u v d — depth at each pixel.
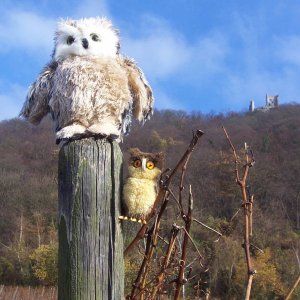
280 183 36.84
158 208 3.20
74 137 3.21
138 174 3.17
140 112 3.74
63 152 3.14
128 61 3.80
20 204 37.47
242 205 2.96
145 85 3.77
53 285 23.94
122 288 3.05
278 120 53.06
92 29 3.77
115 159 3.14
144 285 3.07
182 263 3.04
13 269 26.80
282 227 29.08
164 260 3.06
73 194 3.05
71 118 3.44
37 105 3.64
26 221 35.41
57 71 3.58
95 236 3.01
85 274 2.96
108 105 3.48
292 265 18.27
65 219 3.05
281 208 33.22
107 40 3.80
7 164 46.00
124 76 3.61
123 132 3.68
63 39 3.79
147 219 3.14
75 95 3.43
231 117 55.06
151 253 3.11
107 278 2.99
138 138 39.62
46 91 3.62
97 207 3.04
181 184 3.04
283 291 16.75
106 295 2.97
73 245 3.00
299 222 31.77
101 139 3.19
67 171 3.10
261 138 47.44
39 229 32.62
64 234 3.04
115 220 3.07
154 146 38.84
